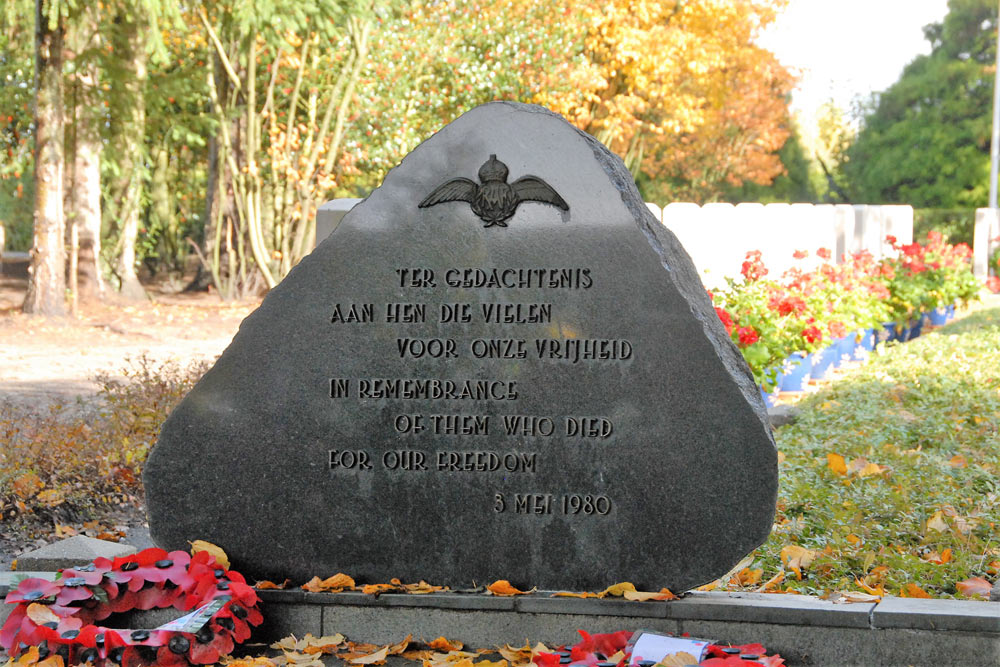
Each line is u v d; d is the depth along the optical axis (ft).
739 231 51.29
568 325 14.23
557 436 14.29
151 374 37.40
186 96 71.72
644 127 104.78
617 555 14.16
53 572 15.57
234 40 67.56
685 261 15.35
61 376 40.96
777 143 129.08
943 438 25.27
